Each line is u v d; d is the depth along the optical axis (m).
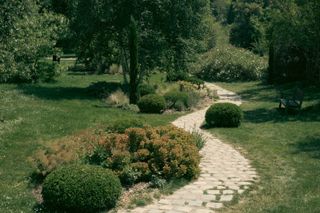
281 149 14.36
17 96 24.69
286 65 35.47
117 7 28.34
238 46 63.69
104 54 31.42
